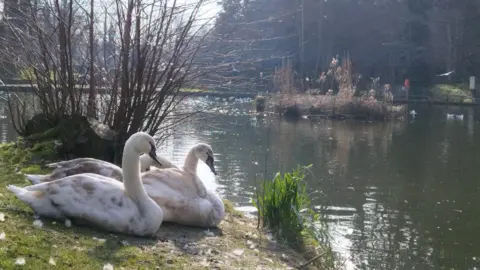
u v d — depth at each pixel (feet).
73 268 14.38
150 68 27.55
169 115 32.99
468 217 36.19
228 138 68.33
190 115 31.91
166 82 28.25
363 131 86.17
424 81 175.63
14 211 18.01
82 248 15.84
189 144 52.31
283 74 118.83
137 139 17.93
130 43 27.43
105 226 17.44
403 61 175.94
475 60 176.65
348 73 121.49
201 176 43.86
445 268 26.89
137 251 16.58
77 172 20.83
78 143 27.40
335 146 67.97
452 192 43.83
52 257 14.73
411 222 34.60
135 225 17.71
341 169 52.34
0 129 50.70
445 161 58.90
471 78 157.48
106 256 15.66
